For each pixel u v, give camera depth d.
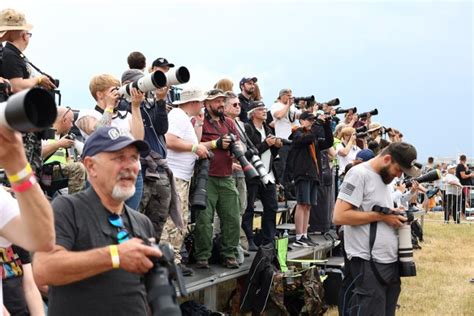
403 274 5.34
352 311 5.38
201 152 6.03
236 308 6.73
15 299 3.23
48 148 4.73
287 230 9.00
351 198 5.33
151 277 2.57
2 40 4.44
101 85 5.04
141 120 4.88
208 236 6.45
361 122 12.32
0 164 2.19
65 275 2.67
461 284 9.41
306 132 8.38
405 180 7.93
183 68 4.86
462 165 20.11
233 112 7.14
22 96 1.82
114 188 2.88
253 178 6.68
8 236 2.54
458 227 17.17
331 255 9.45
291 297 6.91
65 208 2.84
